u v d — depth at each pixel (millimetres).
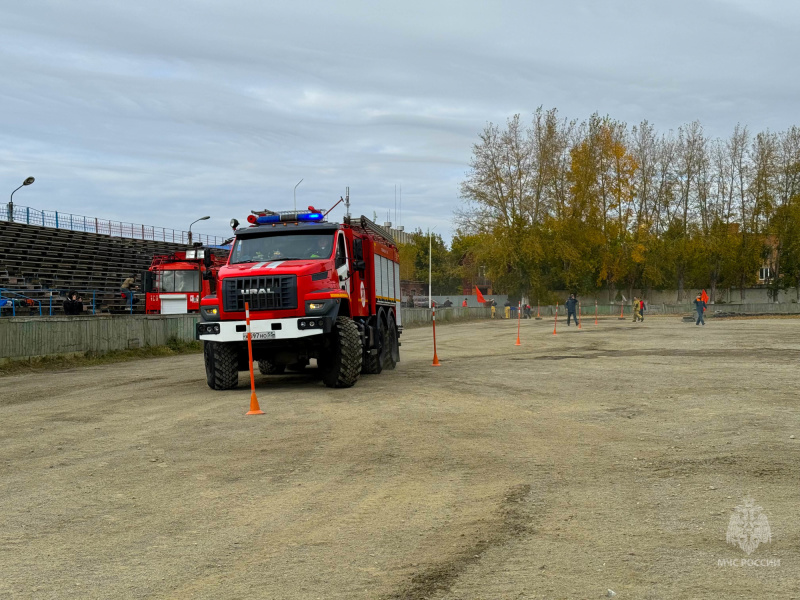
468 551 4988
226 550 5117
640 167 82375
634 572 4535
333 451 8375
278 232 15102
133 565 4859
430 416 10719
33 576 4699
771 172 81062
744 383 14391
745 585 4305
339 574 4621
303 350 14195
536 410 11273
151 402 12977
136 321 26234
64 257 49125
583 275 83188
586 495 6348
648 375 16203
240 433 9602
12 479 7359
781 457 7707
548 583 4391
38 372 20094
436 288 101062
